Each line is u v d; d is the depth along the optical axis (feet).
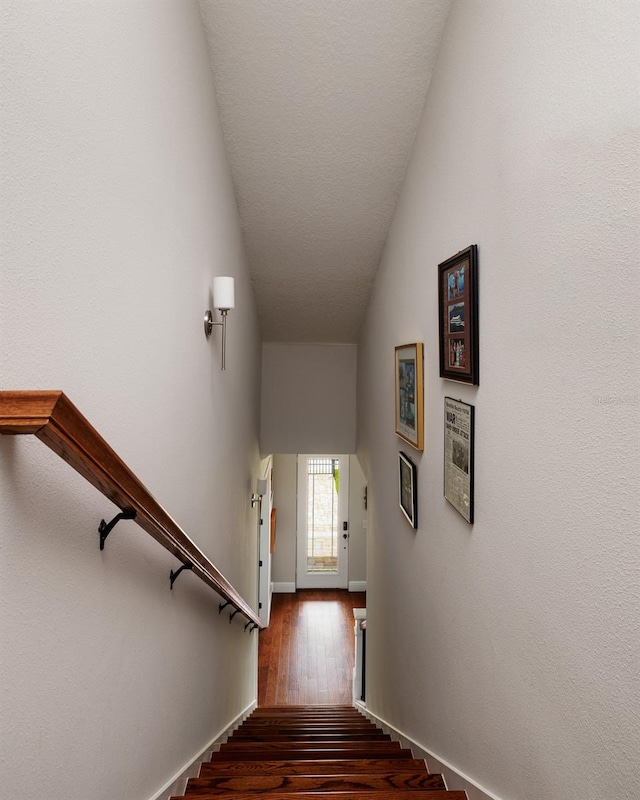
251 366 17.97
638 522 3.95
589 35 4.56
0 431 3.05
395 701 13.37
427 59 10.10
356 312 19.61
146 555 6.24
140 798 6.13
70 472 4.27
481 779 7.16
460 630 8.19
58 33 3.86
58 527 4.08
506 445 6.38
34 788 3.76
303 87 10.78
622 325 4.10
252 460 18.89
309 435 23.03
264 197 13.73
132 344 5.65
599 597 4.45
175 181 7.31
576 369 4.79
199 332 9.09
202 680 9.66
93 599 4.76
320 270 16.93
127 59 5.33
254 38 9.81
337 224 14.69
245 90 10.82
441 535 9.34
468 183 7.86
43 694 3.88
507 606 6.36
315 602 31.12
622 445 4.12
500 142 6.58
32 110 3.51
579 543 4.76
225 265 12.00
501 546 6.54
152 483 6.49
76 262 4.25
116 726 5.37
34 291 3.60
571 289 4.85
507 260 6.34
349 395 23.03
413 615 11.51
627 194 4.01
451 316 8.45
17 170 3.35
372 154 12.29
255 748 10.50
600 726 4.45
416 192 11.54
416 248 11.41
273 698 22.67
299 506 32.42
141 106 5.79
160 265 6.62
